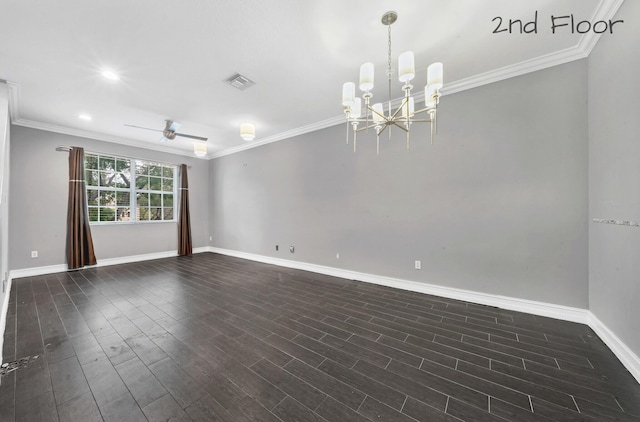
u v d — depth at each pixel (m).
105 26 1.96
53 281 3.77
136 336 2.15
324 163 4.21
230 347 1.98
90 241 4.61
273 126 4.39
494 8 1.82
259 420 1.29
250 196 5.52
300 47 2.25
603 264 2.03
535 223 2.53
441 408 1.37
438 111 3.04
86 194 4.61
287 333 2.21
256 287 3.51
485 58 2.45
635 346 1.61
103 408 1.37
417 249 3.26
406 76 1.76
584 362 1.75
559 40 2.19
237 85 2.92
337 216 4.05
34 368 1.71
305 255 4.52
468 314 2.56
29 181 4.02
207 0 1.73
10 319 2.47
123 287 3.50
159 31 2.03
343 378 1.62
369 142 3.67
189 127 4.39
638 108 1.57
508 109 2.64
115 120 3.98
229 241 6.04
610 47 1.89
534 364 1.74
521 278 2.61
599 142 2.07
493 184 2.73
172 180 6.05
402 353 1.89
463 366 1.73
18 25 1.92
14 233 3.88
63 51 2.26
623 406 1.37
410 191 3.30
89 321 2.44
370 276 3.70
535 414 1.32
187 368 1.72
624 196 1.73
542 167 2.48
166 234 5.80
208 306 2.82
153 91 3.04
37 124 4.04
